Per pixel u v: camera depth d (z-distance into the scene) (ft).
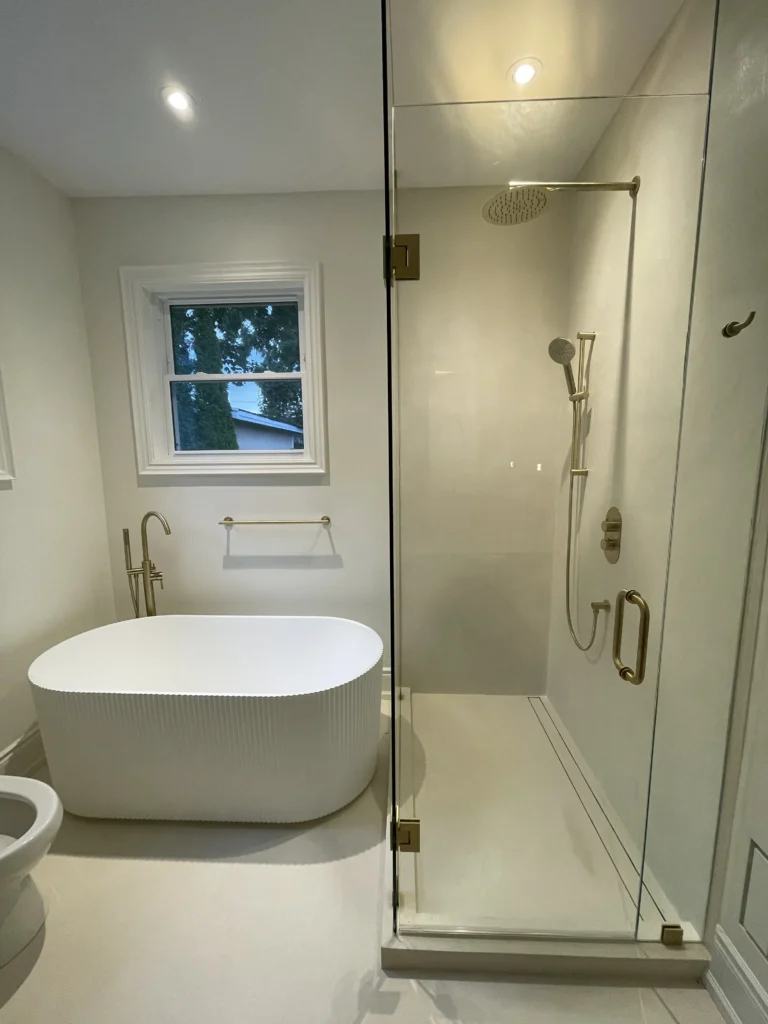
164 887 4.66
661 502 4.47
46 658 6.19
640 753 4.79
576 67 4.75
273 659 7.42
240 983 3.82
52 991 3.77
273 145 6.10
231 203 7.23
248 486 7.92
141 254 7.39
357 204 7.18
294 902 4.50
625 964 3.84
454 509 7.02
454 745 6.59
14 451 6.23
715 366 3.72
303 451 8.08
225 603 8.25
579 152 5.53
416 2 4.11
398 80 5.03
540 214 6.07
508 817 5.37
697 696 3.92
